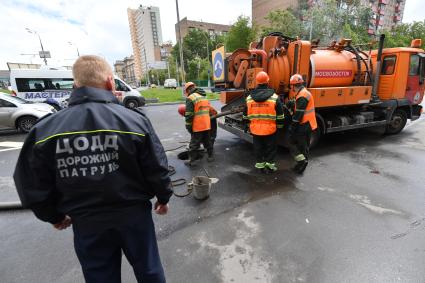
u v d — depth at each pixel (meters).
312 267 2.30
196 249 2.58
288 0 53.53
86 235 1.30
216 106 14.99
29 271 2.37
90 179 1.20
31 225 3.14
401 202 3.45
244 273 2.25
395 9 72.12
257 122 4.21
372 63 6.38
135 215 1.37
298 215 3.16
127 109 1.35
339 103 5.56
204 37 67.12
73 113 1.21
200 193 3.55
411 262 2.34
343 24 27.28
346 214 3.17
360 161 5.10
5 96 8.38
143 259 1.48
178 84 47.66
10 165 5.45
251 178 4.35
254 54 5.27
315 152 5.75
